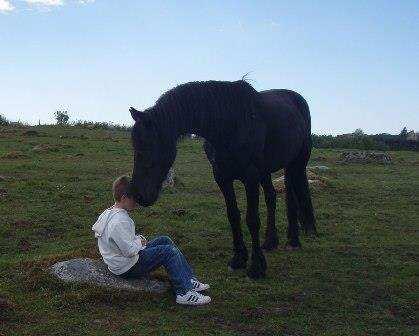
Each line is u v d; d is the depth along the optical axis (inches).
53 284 207.0
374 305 213.5
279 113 261.7
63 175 522.9
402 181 583.5
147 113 199.5
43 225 335.3
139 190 195.2
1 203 389.4
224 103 222.1
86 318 184.5
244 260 253.6
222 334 176.7
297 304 210.7
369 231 350.9
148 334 173.3
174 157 207.2
